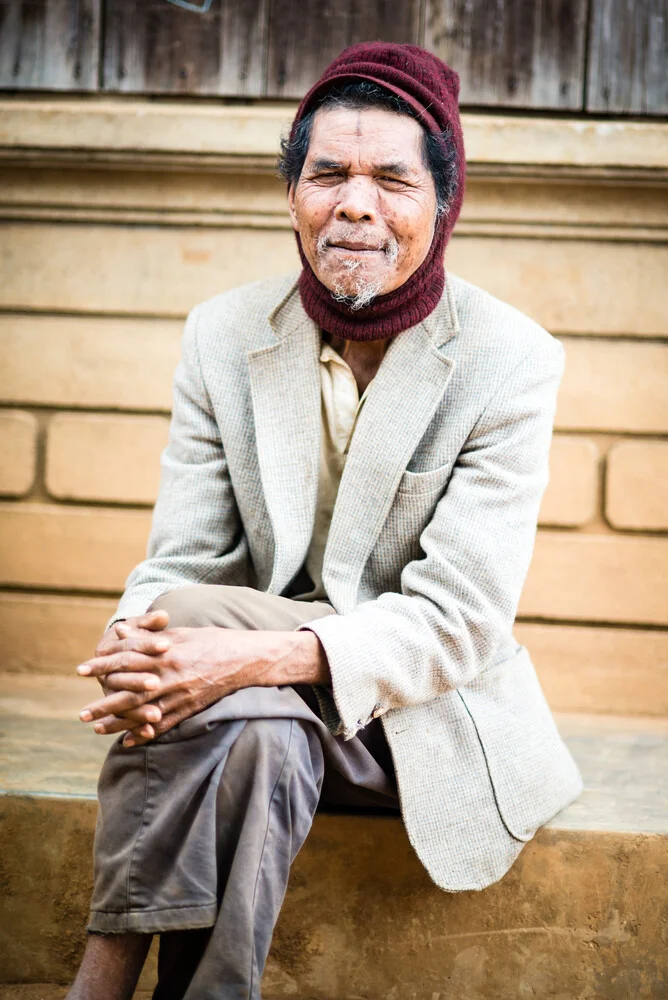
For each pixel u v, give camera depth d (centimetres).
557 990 158
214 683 128
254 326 166
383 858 157
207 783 127
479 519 147
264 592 156
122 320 249
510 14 241
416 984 158
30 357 250
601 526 243
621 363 240
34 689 238
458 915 157
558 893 158
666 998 157
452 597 144
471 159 232
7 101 249
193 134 236
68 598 251
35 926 163
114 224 248
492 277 242
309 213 149
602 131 230
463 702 153
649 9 240
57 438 250
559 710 244
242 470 162
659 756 204
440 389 153
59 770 175
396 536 156
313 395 159
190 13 246
